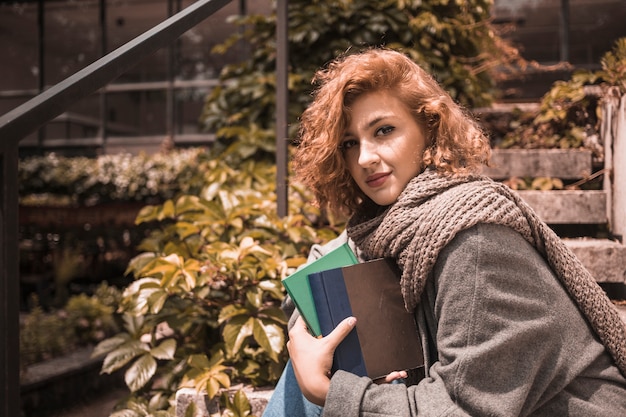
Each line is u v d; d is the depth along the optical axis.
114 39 8.65
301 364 0.95
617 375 0.96
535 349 0.87
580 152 2.48
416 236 0.92
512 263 0.89
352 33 3.12
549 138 2.73
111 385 3.43
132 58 1.15
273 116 3.22
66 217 6.60
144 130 8.48
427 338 0.98
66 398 3.25
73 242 6.69
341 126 1.03
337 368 0.95
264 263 1.71
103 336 4.26
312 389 0.93
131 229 6.59
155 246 2.05
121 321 4.33
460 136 1.02
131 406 1.68
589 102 2.63
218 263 1.68
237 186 2.53
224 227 2.00
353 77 1.00
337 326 0.95
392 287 1.00
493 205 0.90
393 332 0.98
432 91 1.03
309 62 3.16
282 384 1.15
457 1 3.17
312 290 0.98
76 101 0.98
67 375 3.31
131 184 6.49
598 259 1.87
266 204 2.11
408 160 1.02
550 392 0.90
